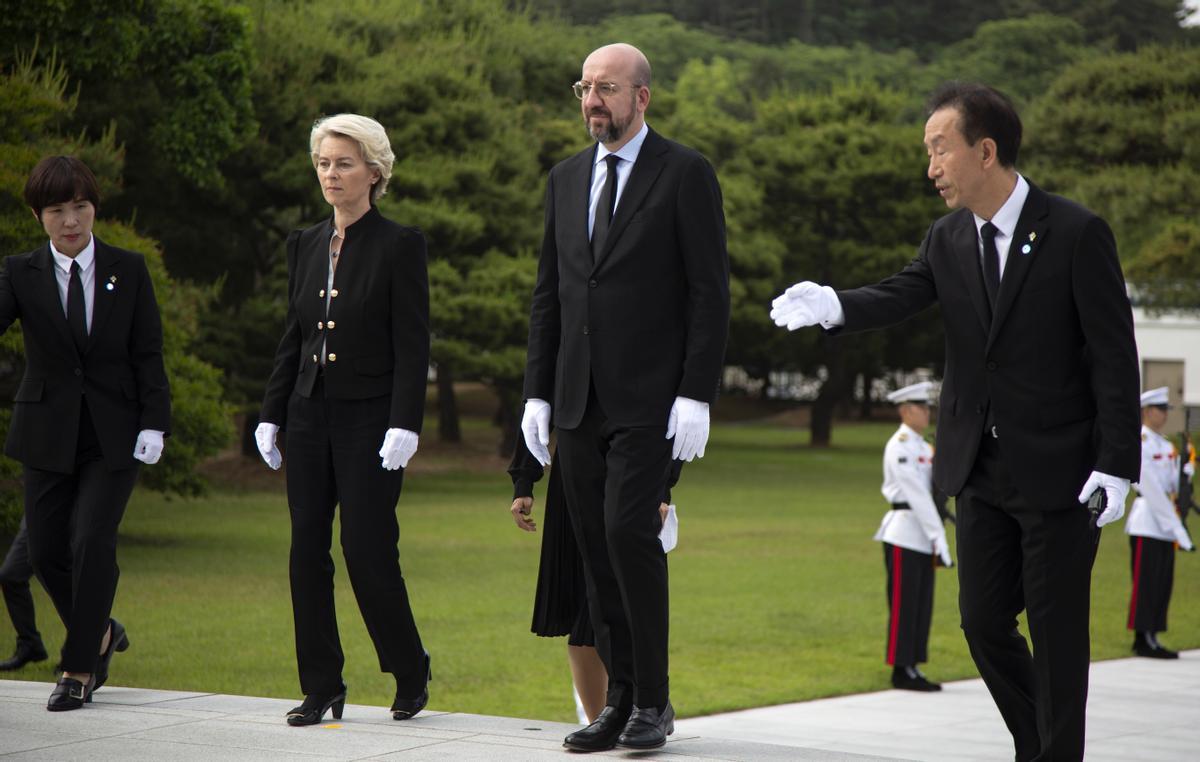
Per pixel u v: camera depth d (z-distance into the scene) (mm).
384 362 9289
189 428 29859
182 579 24766
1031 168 76312
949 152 7797
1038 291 7723
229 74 38031
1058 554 7711
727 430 105688
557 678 16797
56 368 10039
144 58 36875
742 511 42750
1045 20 189750
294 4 55719
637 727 8109
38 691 10367
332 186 9266
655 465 8258
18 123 28391
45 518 10180
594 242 8477
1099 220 7695
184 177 44406
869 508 44312
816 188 77625
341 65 52000
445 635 19875
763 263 72812
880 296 8180
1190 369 80750
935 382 95875
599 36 177500
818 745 13281
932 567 17219
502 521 37938
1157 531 19875
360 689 15586
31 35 32188
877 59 198250
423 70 53875
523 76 67375
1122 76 75188
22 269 10109
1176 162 72938
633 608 8211
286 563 27562
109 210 46312
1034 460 7730
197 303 41312
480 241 55969
